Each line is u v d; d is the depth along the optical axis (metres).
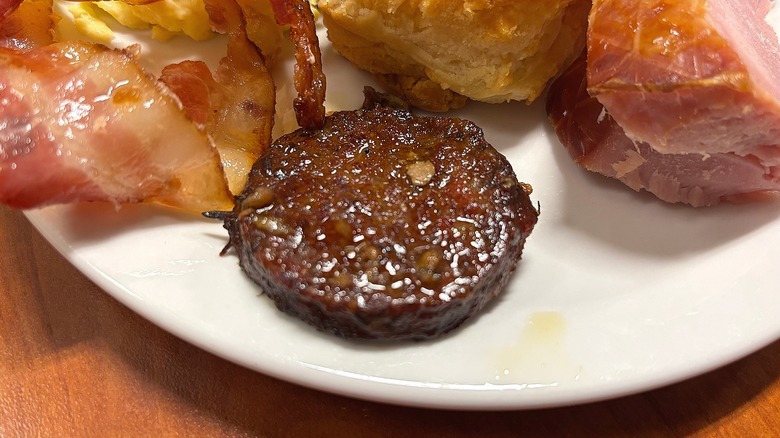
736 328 0.12
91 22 0.18
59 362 0.13
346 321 0.12
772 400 0.13
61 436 0.13
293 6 0.15
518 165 0.16
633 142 0.14
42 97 0.13
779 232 0.13
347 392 0.11
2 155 0.12
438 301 0.12
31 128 0.13
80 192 0.13
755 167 0.13
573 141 0.15
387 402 0.11
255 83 0.16
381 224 0.12
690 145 0.13
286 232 0.12
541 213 0.15
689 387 0.13
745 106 0.12
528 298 0.13
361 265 0.12
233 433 0.13
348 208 0.13
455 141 0.14
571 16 0.16
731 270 0.13
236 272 0.13
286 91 0.17
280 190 0.13
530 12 0.15
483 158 0.14
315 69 0.15
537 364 0.12
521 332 0.12
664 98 0.12
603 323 0.12
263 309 0.12
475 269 0.12
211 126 0.15
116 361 0.13
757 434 0.13
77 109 0.13
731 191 0.14
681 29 0.12
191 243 0.13
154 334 0.14
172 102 0.13
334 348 0.12
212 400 0.13
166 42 0.18
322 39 0.18
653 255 0.14
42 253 0.15
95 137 0.13
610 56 0.13
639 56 0.12
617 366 0.12
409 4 0.15
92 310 0.14
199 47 0.18
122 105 0.13
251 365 0.12
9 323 0.14
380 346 0.12
